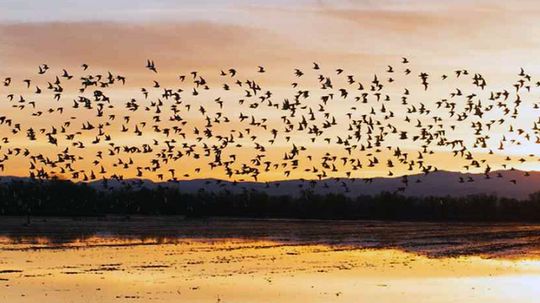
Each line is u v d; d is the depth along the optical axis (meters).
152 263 72.62
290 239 112.12
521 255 83.62
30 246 92.81
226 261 75.12
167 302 48.75
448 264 72.38
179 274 63.31
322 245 98.88
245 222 170.62
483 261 75.62
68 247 92.12
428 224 173.75
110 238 110.12
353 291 53.47
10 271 64.81
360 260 76.62
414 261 75.50
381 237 118.19
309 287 55.16
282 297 50.72
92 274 62.97
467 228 152.75
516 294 52.72
